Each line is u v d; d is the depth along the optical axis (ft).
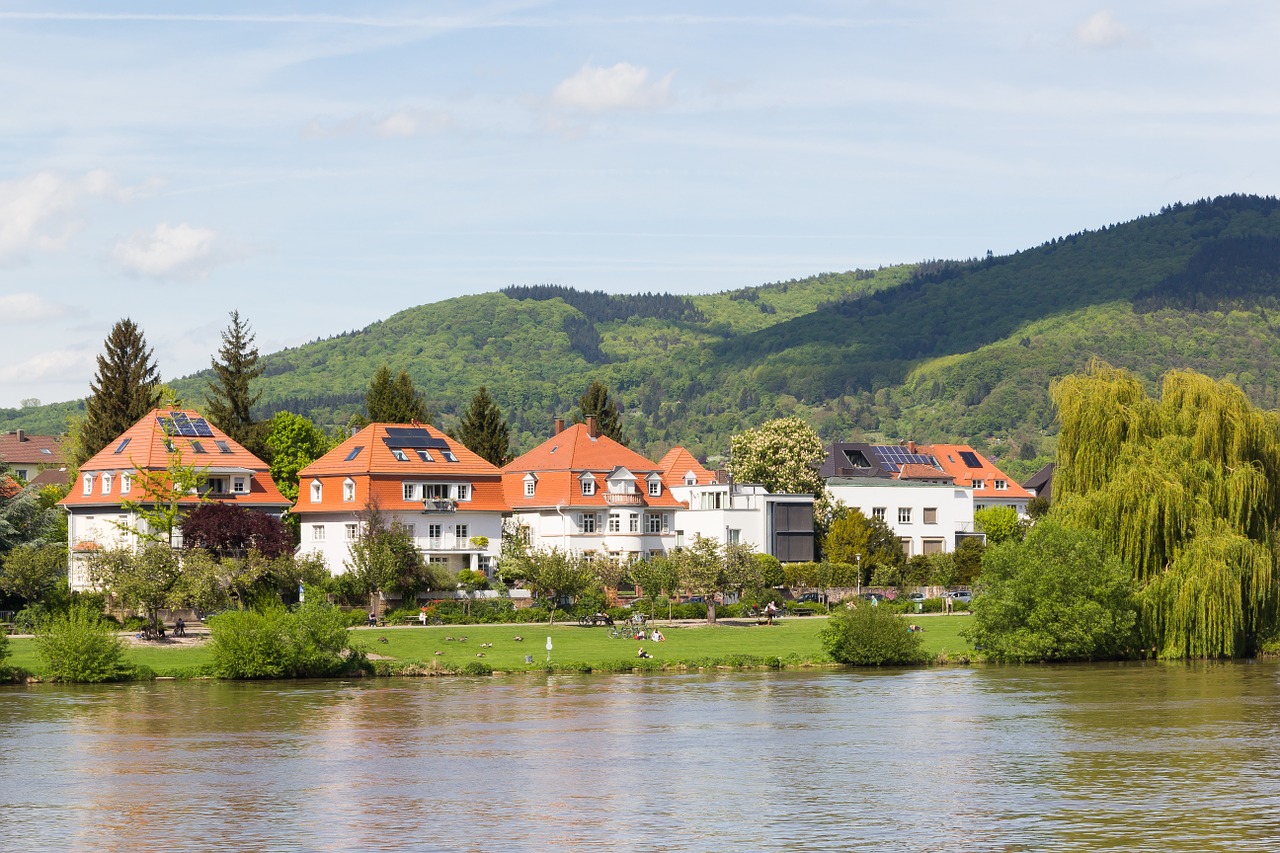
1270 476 362.33
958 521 653.30
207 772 231.91
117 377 556.10
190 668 342.64
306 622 344.28
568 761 241.35
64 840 190.49
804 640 411.95
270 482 498.28
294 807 208.03
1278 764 235.40
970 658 381.19
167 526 418.51
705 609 472.03
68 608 392.47
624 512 540.93
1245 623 359.87
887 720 281.54
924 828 194.08
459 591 474.49
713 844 186.70
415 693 319.27
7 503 443.73
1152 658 375.25
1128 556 365.20
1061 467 380.37
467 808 206.90
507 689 326.03
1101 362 383.86
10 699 307.17
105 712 289.12
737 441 642.63
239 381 575.38
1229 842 185.98
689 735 265.34
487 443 638.94
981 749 249.96
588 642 401.29
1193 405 368.48
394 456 518.37
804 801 210.38
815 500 615.16
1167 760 239.09
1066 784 220.64
